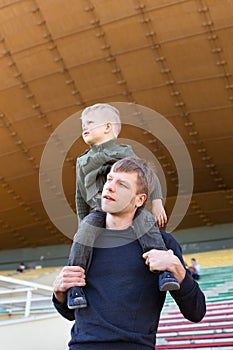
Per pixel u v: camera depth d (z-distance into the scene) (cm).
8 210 5503
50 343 1603
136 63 4138
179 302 441
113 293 423
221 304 2047
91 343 413
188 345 1483
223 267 4103
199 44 3966
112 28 3978
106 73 4228
